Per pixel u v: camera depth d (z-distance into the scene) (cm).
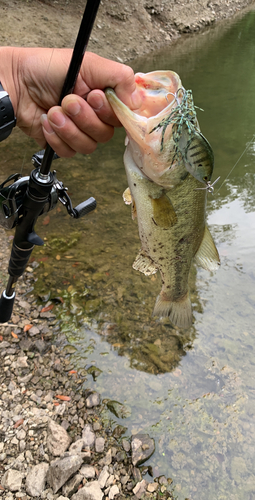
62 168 147
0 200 49
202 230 52
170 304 64
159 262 55
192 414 74
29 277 99
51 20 266
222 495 63
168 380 80
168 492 63
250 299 98
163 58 301
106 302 94
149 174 43
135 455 66
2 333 84
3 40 232
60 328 88
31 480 60
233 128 191
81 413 72
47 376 78
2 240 109
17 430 67
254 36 398
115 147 168
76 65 33
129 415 73
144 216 48
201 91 237
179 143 38
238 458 68
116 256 108
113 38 301
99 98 36
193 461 67
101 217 123
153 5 365
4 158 145
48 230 116
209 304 96
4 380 75
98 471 64
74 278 100
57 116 36
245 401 77
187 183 45
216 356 85
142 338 87
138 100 39
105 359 82
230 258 111
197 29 404
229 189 144
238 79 263
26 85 41
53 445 65
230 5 500
